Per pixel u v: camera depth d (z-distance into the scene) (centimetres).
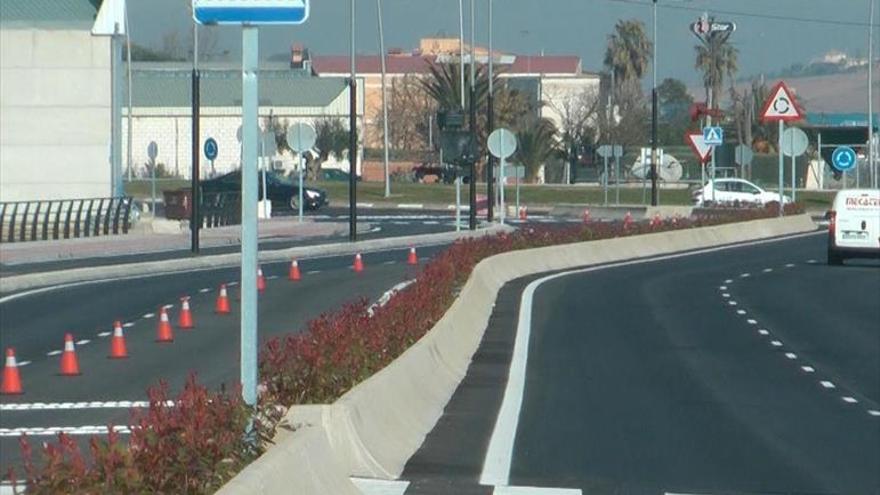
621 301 7025
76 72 12712
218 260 9200
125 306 6319
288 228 12425
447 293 5000
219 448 1833
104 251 9812
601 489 2714
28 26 12644
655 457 3077
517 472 2869
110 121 12744
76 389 3978
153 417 1809
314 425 2366
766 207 13688
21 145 12688
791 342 5422
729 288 7838
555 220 14662
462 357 4612
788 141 13025
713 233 11725
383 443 2798
